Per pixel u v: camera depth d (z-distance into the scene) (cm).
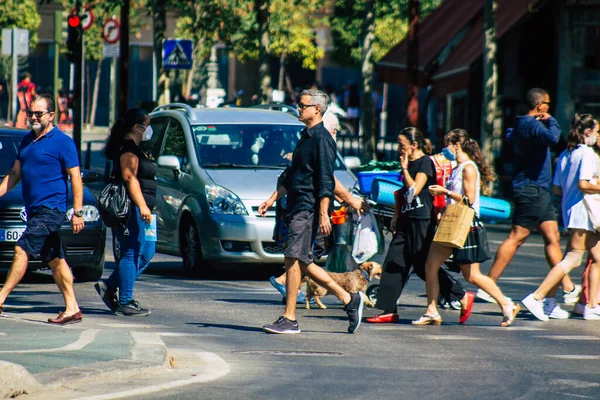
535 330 2414
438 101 7500
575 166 2581
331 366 1889
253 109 3591
